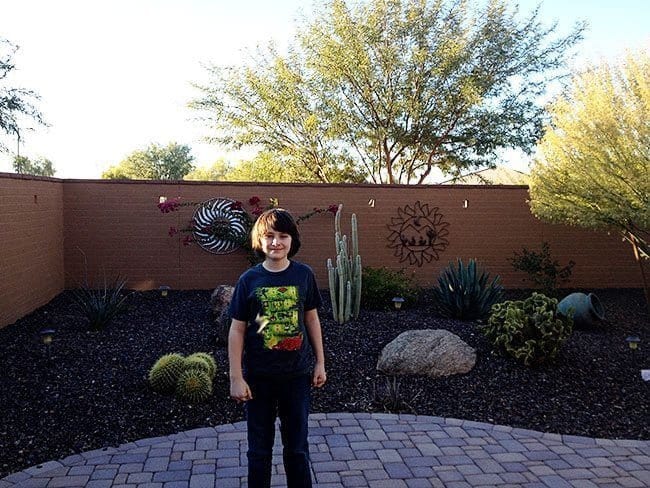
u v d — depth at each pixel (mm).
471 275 8383
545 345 6293
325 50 16891
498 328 6609
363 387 5859
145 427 4836
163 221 10773
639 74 7840
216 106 19078
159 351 6824
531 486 3961
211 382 5574
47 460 4223
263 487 3199
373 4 16766
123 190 10672
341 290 7836
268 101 18141
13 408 5066
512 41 17172
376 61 16812
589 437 4863
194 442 4566
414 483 3967
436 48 16609
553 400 5625
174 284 10828
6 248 7703
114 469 4094
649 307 9516
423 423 5059
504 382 5984
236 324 3236
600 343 7391
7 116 15117
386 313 8594
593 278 11734
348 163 18922
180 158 49375
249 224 10828
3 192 7590
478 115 17344
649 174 7781
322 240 11156
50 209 9781
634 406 5543
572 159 8797
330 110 17578
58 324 7918
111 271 10695
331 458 4344
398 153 17797
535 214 10523
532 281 11602
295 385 3273
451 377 6090
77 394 5426
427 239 11422
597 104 8219
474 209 11492
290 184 11055
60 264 10352
